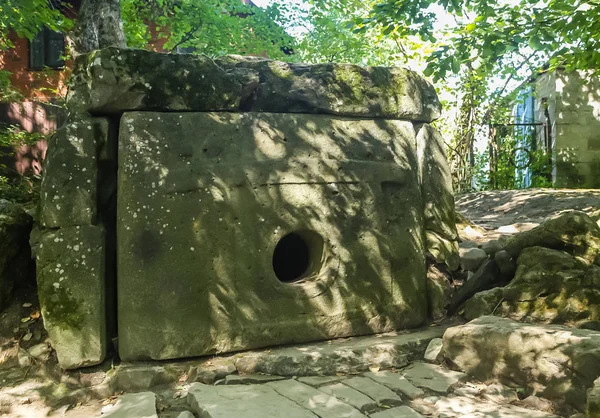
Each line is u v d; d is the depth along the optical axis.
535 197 8.99
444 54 5.59
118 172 3.79
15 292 4.19
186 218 3.86
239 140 4.05
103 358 3.70
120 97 3.78
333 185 4.27
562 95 12.52
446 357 3.88
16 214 4.26
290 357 3.77
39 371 3.67
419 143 4.81
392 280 4.43
